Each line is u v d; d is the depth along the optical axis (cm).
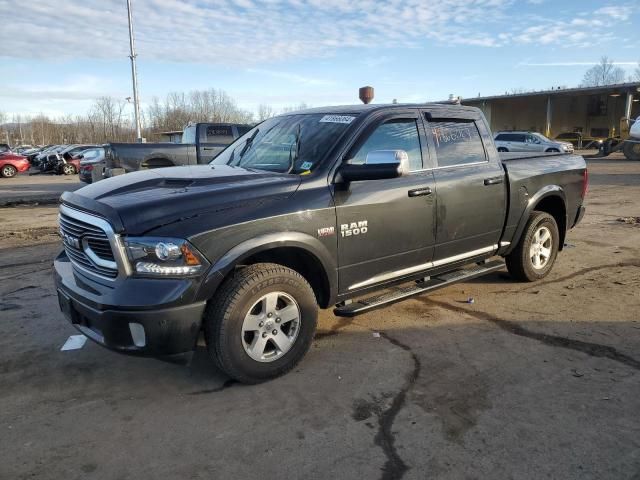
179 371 387
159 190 352
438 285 468
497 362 394
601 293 548
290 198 363
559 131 4638
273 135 461
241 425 316
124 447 295
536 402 336
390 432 306
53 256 746
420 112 458
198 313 328
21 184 2158
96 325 331
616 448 287
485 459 280
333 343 433
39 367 395
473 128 504
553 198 596
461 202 471
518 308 508
